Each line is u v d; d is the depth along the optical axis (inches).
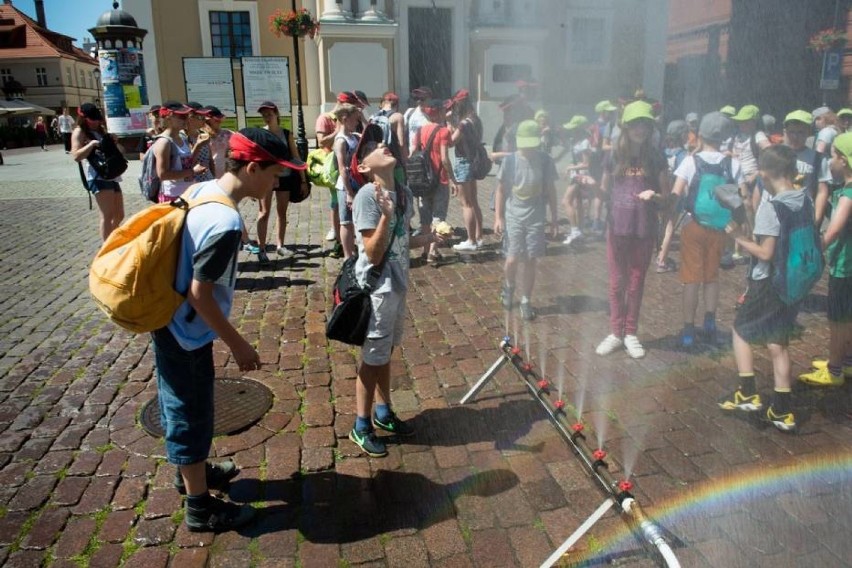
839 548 91.7
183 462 95.0
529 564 92.0
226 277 86.7
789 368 121.9
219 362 162.6
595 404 135.4
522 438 124.7
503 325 185.5
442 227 131.6
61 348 172.4
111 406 139.1
